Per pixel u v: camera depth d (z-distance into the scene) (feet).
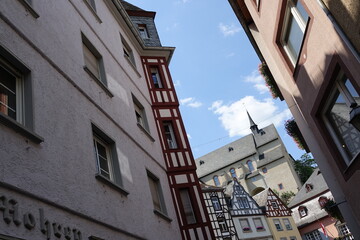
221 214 127.03
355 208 27.48
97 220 24.09
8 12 22.79
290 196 244.63
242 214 139.74
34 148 20.13
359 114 19.26
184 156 50.16
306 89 29.50
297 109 36.27
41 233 18.07
